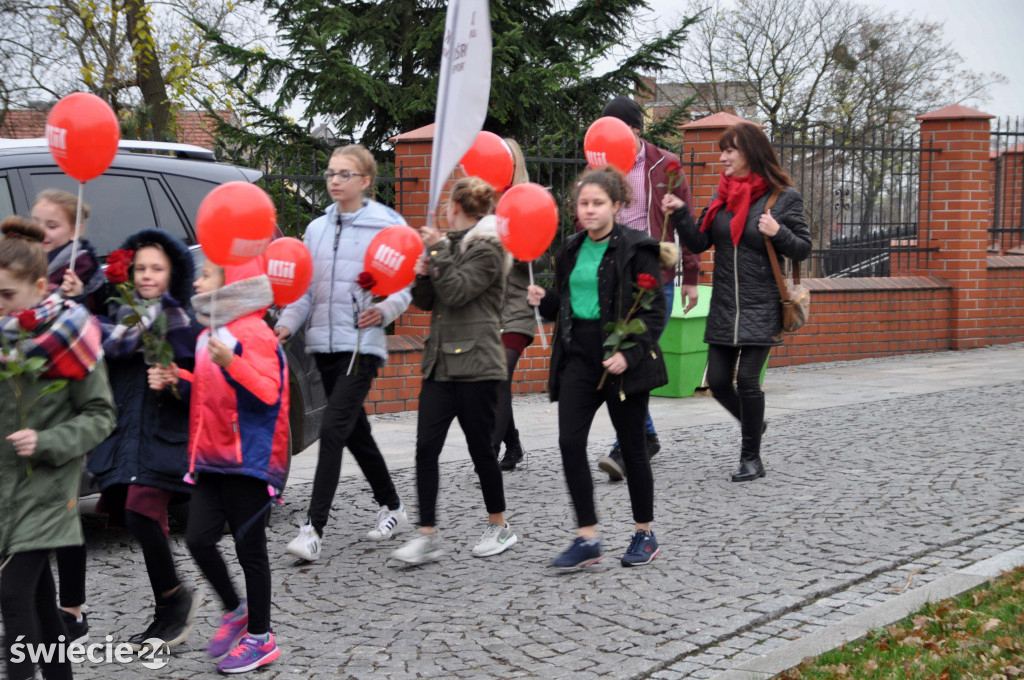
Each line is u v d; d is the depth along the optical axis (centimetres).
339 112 1523
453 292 461
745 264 641
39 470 305
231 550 512
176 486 373
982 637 359
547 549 508
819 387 1033
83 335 308
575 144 1062
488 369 478
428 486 486
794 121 3253
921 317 1309
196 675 360
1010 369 1139
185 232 538
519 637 390
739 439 781
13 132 1745
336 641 390
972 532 514
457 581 461
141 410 375
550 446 770
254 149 1316
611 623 402
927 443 737
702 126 1136
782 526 534
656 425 846
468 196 479
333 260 503
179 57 1803
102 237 512
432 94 1523
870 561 471
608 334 455
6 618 300
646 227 671
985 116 1292
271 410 358
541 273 1011
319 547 491
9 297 304
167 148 567
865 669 339
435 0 1592
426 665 365
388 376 950
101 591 449
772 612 408
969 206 1316
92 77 1697
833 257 1286
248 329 356
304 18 1516
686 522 548
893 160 1327
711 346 658
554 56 1577
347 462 724
